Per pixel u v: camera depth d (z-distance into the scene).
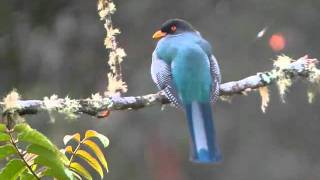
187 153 16.20
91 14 16.53
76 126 15.18
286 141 16.38
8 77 16.25
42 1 16.31
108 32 6.11
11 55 16.27
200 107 6.23
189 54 6.60
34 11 16.31
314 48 16.06
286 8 16.03
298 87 16.31
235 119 16.36
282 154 16.30
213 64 6.65
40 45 16.30
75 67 16.38
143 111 16.11
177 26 7.23
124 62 16.05
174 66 6.58
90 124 15.48
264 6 16.09
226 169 16.36
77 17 16.48
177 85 6.44
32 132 4.50
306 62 6.28
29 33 16.30
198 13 16.23
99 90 16.42
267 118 16.39
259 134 16.39
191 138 5.66
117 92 5.95
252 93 16.31
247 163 16.27
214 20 16.16
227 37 16.06
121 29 16.31
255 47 15.98
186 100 6.29
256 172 16.27
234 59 15.95
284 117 16.38
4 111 5.39
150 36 16.28
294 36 16.02
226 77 15.81
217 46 16.02
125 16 16.34
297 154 16.33
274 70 6.30
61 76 16.34
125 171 15.97
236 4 16.17
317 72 6.25
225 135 16.36
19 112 5.43
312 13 16.09
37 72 16.33
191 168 16.25
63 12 16.45
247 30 16.03
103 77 16.44
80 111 5.64
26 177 4.73
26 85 16.30
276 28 16.06
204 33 16.14
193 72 6.47
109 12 6.12
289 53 16.02
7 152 4.63
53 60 16.27
